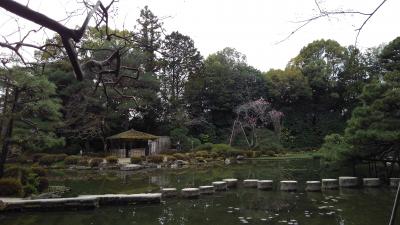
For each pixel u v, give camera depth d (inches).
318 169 914.7
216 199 529.3
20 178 569.6
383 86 657.0
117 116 1233.4
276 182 690.2
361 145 639.1
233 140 1590.8
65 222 405.1
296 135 1739.7
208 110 1761.8
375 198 502.9
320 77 1781.5
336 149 701.3
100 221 405.7
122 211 455.5
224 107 1718.8
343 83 1748.3
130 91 1227.2
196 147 1396.4
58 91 1082.7
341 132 1694.1
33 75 580.4
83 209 466.3
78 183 721.0
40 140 708.0
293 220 384.5
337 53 1791.3
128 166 995.9
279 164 1096.8
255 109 1578.5
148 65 1315.2
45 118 794.8
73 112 860.6
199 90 1694.1
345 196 525.7
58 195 536.4
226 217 408.5
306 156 1355.8
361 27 133.6
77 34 86.5
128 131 1306.6
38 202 459.8
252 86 1792.6
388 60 729.6
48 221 410.9
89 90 983.6
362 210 425.7
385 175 704.4
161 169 1012.5
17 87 570.9
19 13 78.5
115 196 493.0
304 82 1754.4
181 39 1544.0
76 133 1037.8
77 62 93.5
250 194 567.2
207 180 752.3
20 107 630.5
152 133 1515.7
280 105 1833.2
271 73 1893.5
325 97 1817.2
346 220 379.6
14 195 517.7
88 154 1232.2
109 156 1155.9
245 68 1893.5
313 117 1825.8
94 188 644.1
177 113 1507.1
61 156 1076.5
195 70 1659.7
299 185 644.7
